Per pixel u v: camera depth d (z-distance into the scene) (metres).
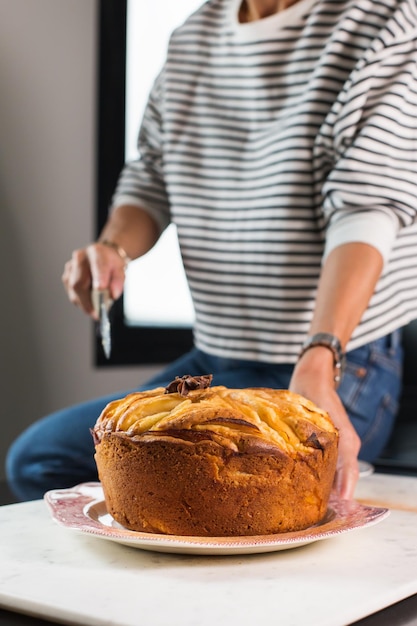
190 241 1.53
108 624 0.59
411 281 1.38
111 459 0.80
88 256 1.48
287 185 1.39
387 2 1.35
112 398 1.43
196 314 1.56
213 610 0.61
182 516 0.77
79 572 0.71
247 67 1.47
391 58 1.30
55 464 1.36
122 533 0.75
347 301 1.13
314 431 0.80
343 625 0.61
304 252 1.40
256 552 0.77
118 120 2.51
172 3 2.64
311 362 1.06
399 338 1.47
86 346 2.46
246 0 1.55
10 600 0.65
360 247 1.19
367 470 1.18
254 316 1.46
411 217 1.27
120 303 2.53
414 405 2.07
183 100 1.55
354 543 0.82
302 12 1.42
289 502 0.79
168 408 0.80
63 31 2.38
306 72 1.41
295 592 0.66
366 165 1.25
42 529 0.87
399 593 0.67
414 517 0.93
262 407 0.80
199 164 1.52
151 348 2.61
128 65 2.53
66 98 2.39
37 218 2.33
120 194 1.71
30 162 2.31
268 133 1.44
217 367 1.51
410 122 1.30
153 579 0.69
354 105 1.29
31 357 2.32
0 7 2.23
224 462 0.77
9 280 2.26
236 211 1.47
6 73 2.24
